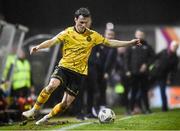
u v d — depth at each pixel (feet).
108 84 176.65
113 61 127.44
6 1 209.05
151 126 86.28
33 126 87.61
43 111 126.41
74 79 88.53
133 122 94.68
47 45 85.76
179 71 193.26
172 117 109.70
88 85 115.85
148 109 135.44
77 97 115.75
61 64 87.81
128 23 209.67
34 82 142.00
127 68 132.87
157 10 209.77
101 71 124.47
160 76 143.33
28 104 119.14
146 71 133.08
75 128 83.41
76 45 87.15
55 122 93.86
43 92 87.04
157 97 183.32
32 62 141.90
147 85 134.82
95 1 209.97
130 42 89.76
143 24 209.26
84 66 88.94
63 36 86.69
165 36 203.41
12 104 119.14
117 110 155.22
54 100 132.46
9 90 127.85
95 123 93.20
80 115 114.11
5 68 124.26
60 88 130.11
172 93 187.52
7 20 210.38
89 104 116.67
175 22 209.15
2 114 110.11
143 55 132.36
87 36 87.56
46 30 209.56
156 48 203.31
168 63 142.82
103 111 92.84
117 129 81.05
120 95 173.27
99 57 122.42
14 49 128.67
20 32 126.41
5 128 85.51
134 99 133.69
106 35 120.16
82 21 86.28
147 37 205.05
